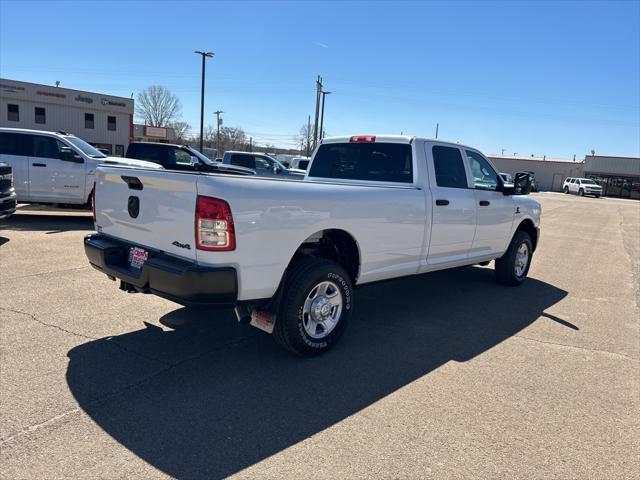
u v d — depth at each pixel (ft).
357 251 14.99
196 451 9.21
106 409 10.53
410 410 11.15
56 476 8.29
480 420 10.84
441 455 9.46
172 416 10.41
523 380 13.03
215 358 13.52
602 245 42.09
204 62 111.24
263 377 12.49
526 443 10.03
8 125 143.13
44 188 36.09
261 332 15.69
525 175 21.77
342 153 19.85
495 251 21.85
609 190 189.37
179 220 11.83
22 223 35.45
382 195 15.28
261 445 9.53
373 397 11.69
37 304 17.10
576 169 204.54
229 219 11.31
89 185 36.91
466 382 12.74
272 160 60.29
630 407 11.79
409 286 22.98
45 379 11.68
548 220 64.85
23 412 10.21
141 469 8.61
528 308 20.13
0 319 15.48
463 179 19.52
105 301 17.83
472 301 20.76
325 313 13.87
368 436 10.00
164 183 12.16
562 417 11.16
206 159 49.03
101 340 14.29
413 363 13.83
